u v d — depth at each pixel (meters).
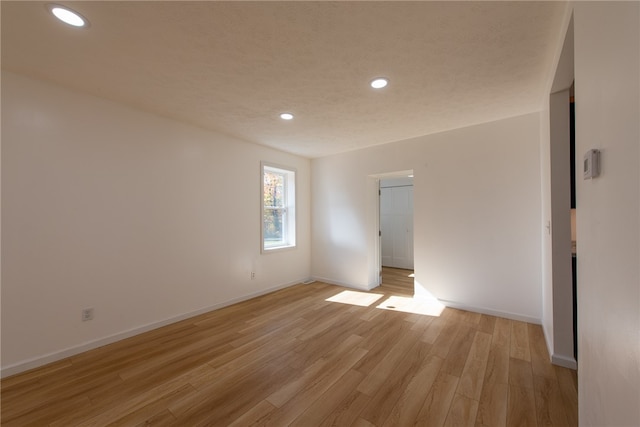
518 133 3.07
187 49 1.81
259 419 1.64
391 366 2.19
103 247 2.59
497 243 3.22
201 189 3.41
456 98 2.59
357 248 4.53
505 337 2.67
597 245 0.94
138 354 2.41
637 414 0.65
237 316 3.31
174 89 2.38
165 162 3.05
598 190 0.92
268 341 2.65
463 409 1.70
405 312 3.39
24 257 2.16
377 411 1.70
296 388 1.93
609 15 0.82
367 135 3.73
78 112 2.43
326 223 4.93
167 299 3.06
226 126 3.35
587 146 1.02
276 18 1.52
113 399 1.83
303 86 2.32
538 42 1.75
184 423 1.62
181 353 2.43
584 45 1.05
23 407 1.75
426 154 3.74
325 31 1.64
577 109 1.16
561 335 2.18
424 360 2.27
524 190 3.05
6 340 2.08
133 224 2.79
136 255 2.81
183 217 3.22
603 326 0.89
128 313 2.75
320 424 1.60
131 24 1.56
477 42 1.75
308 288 4.55
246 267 3.96
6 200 2.08
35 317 2.21
